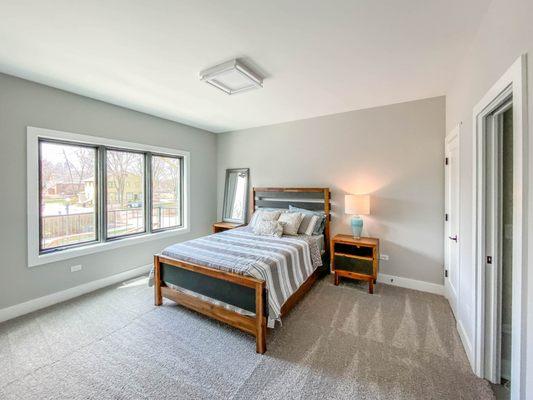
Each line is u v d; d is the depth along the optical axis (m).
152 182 4.02
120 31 1.80
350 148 3.70
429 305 2.80
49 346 2.09
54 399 1.58
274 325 2.30
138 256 3.76
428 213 3.17
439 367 1.84
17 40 1.90
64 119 2.90
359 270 3.19
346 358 1.95
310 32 1.81
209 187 5.05
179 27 1.75
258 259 2.41
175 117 4.02
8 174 2.51
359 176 3.63
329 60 2.21
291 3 1.51
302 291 2.93
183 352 2.02
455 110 2.51
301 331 2.31
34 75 2.51
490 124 1.66
